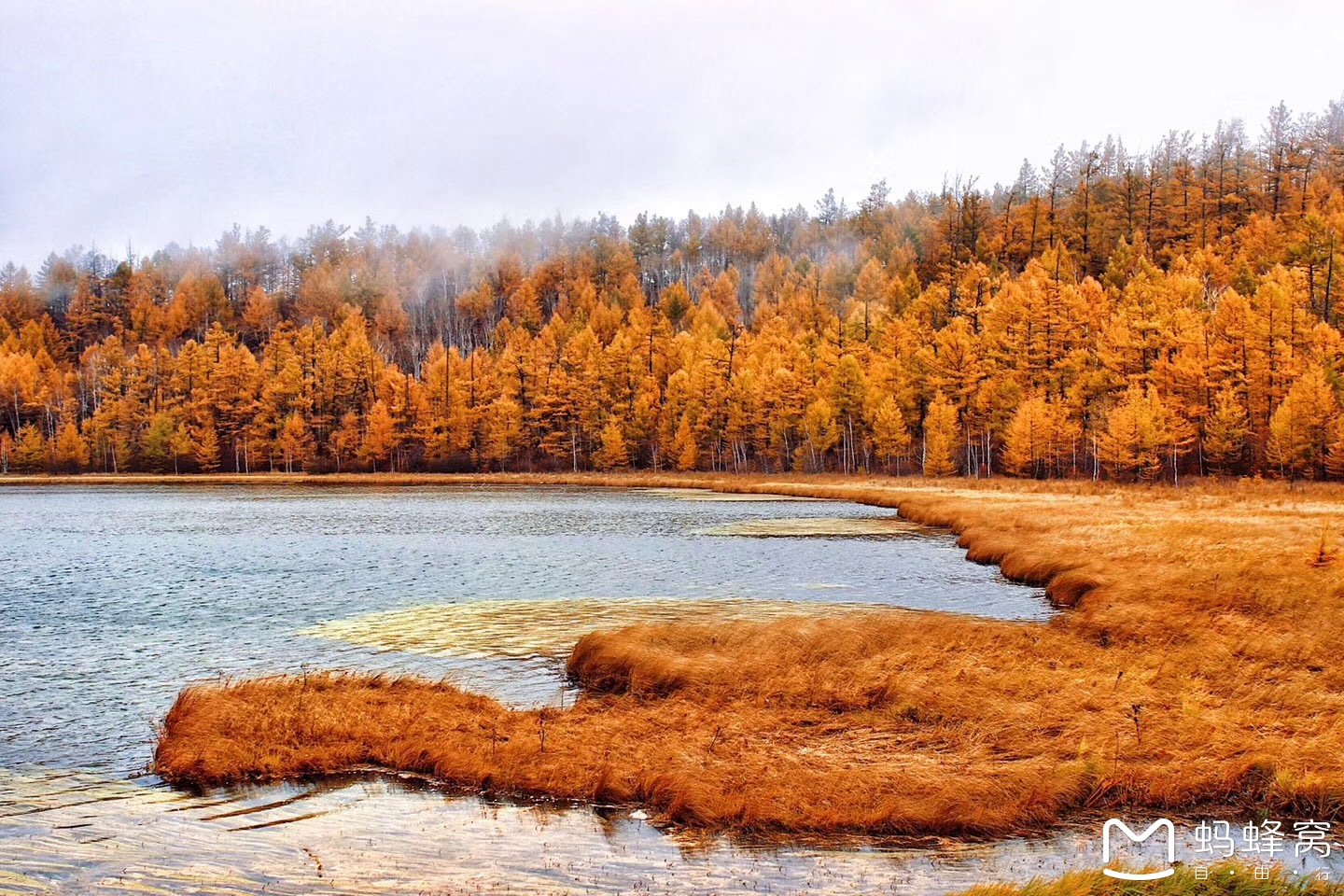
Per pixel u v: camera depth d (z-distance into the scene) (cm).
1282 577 2406
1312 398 6575
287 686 1599
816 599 2642
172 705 1599
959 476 9462
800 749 1273
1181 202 15950
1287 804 1068
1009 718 1361
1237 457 7225
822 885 894
